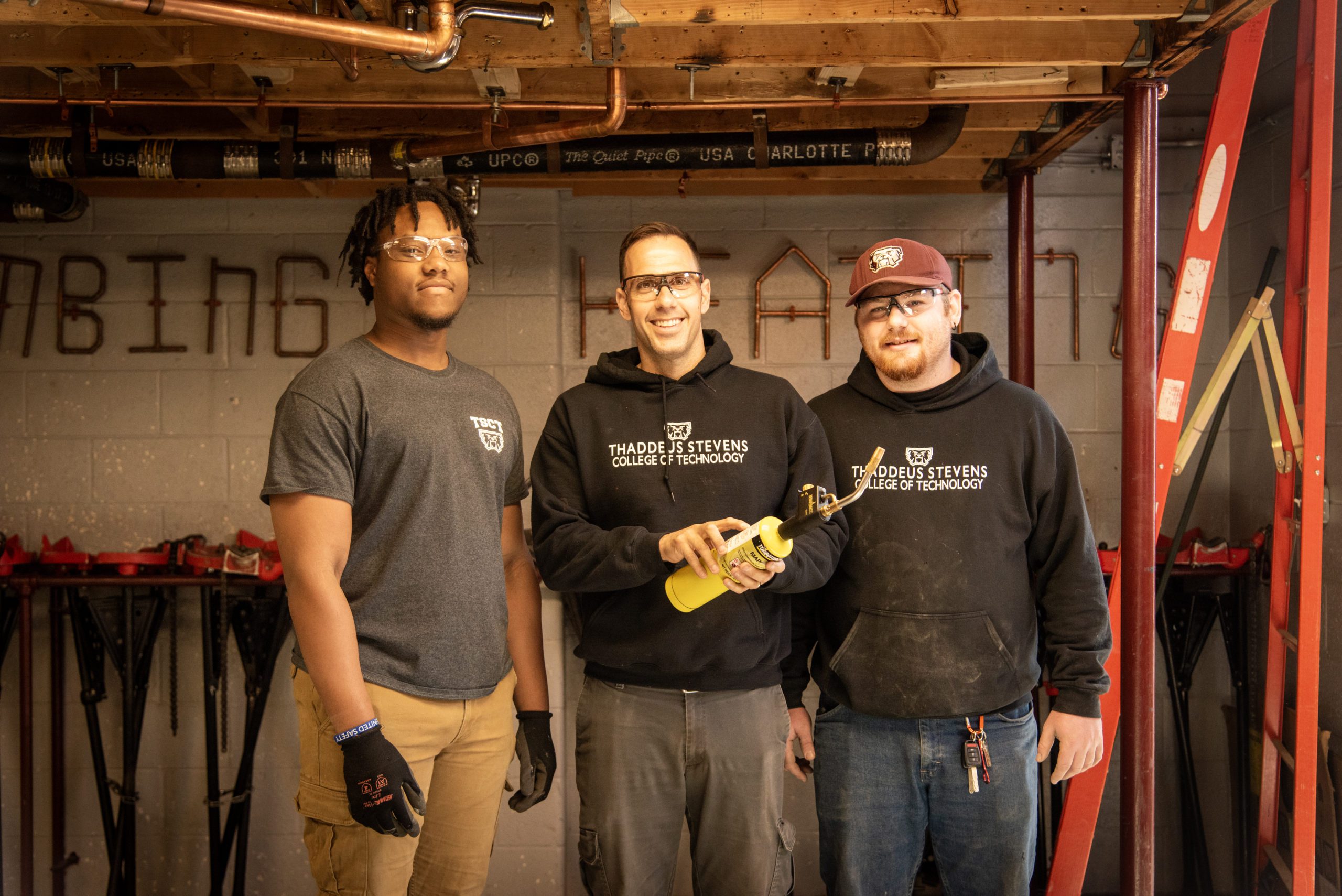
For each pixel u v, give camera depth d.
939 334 2.02
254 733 2.95
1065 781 2.99
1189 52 2.04
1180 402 2.39
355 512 1.71
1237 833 2.99
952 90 2.33
